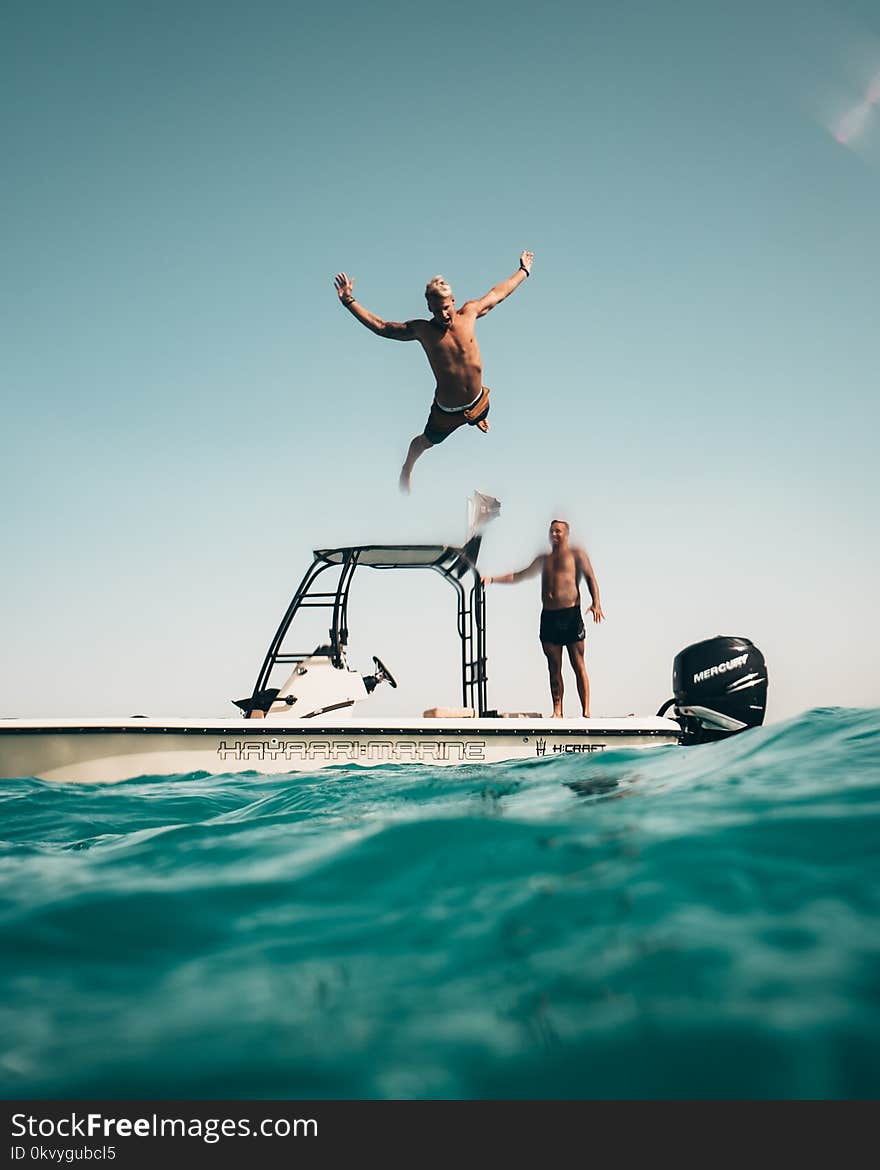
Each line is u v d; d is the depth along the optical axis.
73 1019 1.94
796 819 2.67
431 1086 1.62
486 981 1.93
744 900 2.14
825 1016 1.65
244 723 8.59
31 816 5.57
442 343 7.86
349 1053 1.73
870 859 2.29
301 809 4.57
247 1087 1.67
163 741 8.45
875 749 3.79
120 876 3.02
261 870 2.92
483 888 2.47
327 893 2.61
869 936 1.91
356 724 8.75
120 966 2.21
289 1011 1.91
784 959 1.85
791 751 3.99
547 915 2.21
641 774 4.14
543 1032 1.72
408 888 2.57
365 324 7.92
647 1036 1.66
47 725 8.34
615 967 1.90
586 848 2.66
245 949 2.25
